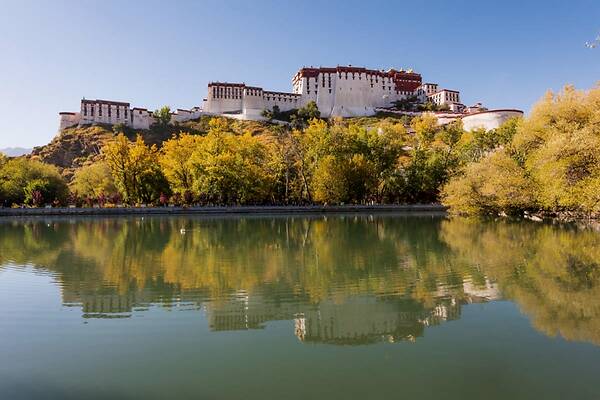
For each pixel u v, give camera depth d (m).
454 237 37.88
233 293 19.19
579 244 31.09
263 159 88.12
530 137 46.59
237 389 10.60
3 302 17.66
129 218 66.69
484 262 25.69
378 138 90.75
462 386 10.66
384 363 11.91
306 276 22.59
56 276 22.84
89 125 162.12
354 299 18.14
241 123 165.38
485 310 16.33
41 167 89.81
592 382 10.73
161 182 82.31
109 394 10.40
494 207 52.94
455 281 20.98
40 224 55.56
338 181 80.06
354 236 40.66
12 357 12.34
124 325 14.94
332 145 85.94
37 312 16.30
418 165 89.06
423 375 11.23
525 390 10.43
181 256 29.19
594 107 40.91
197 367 11.72
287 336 13.92
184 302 17.80
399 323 15.08
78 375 11.30
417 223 54.25
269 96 182.62
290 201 88.88
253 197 82.44
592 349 12.59
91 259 28.05
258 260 27.53
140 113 169.50
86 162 128.50
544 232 38.75
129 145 82.31
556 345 12.95
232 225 54.19
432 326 14.71
